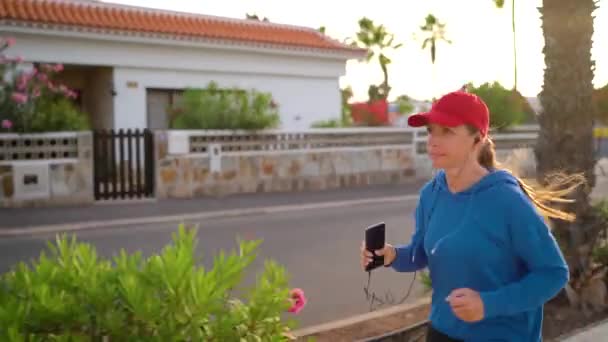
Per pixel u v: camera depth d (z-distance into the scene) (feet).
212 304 7.86
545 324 17.56
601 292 18.88
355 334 17.01
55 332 7.58
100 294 7.75
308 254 29.30
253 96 53.21
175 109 54.95
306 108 72.13
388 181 60.08
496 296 6.97
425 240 8.09
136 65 58.18
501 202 7.32
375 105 84.48
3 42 45.14
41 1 55.06
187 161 47.37
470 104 7.46
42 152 41.96
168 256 8.18
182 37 58.65
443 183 8.13
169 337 7.59
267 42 64.69
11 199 40.70
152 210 41.24
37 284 7.98
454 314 7.75
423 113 7.67
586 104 19.21
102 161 44.50
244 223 38.42
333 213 42.93
